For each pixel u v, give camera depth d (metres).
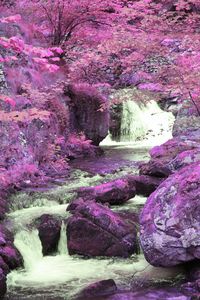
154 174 9.19
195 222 6.03
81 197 8.49
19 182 9.39
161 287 6.06
